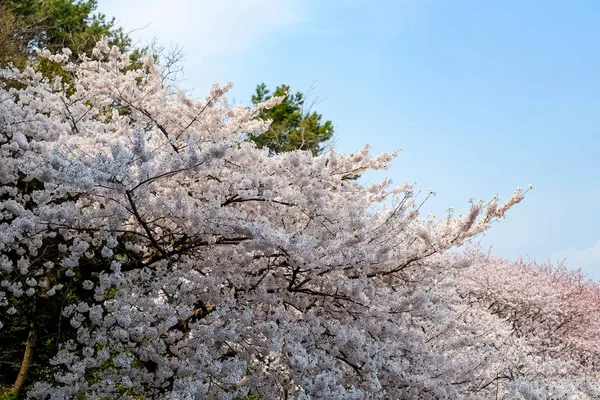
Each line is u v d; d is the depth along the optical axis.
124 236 6.02
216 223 5.07
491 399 7.48
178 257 5.64
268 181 5.63
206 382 4.92
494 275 14.81
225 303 5.23
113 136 6.25
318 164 6.09
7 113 6.00
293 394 5.37
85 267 6.23
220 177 5.89
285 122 18.70
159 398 5.07
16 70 6.99
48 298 6.59
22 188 6.86
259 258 5.73
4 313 6.82
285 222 5.89
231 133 6.54
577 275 18.92
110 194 4.70
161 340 5.00
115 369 5.26
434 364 6.23
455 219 6.25
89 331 5.18
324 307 5.96
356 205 6.07
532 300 14.19
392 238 6.18
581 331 15.20
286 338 5.17
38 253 6.26
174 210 5.04
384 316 5.73
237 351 5.52
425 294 5.76
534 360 8.91
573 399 6.47
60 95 6.82
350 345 5.62
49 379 6.30
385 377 5.84
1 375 7.85
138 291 5.28
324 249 5.48
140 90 6.56
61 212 4.87
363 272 5.91
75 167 4.06
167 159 4.63
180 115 6.29
